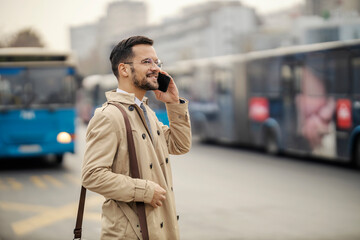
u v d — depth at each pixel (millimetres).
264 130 14758
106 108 2570
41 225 6672
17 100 11969
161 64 2764
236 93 16141
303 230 6148
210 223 6586
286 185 9562
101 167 2455
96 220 6910
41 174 11539
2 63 11930
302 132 12992
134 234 2508
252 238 5805
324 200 8055
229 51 63094
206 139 18422
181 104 2877
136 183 2465
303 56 12805
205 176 10898
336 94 11633
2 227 6602
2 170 12336
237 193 8820
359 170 11398
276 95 14039
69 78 12281
